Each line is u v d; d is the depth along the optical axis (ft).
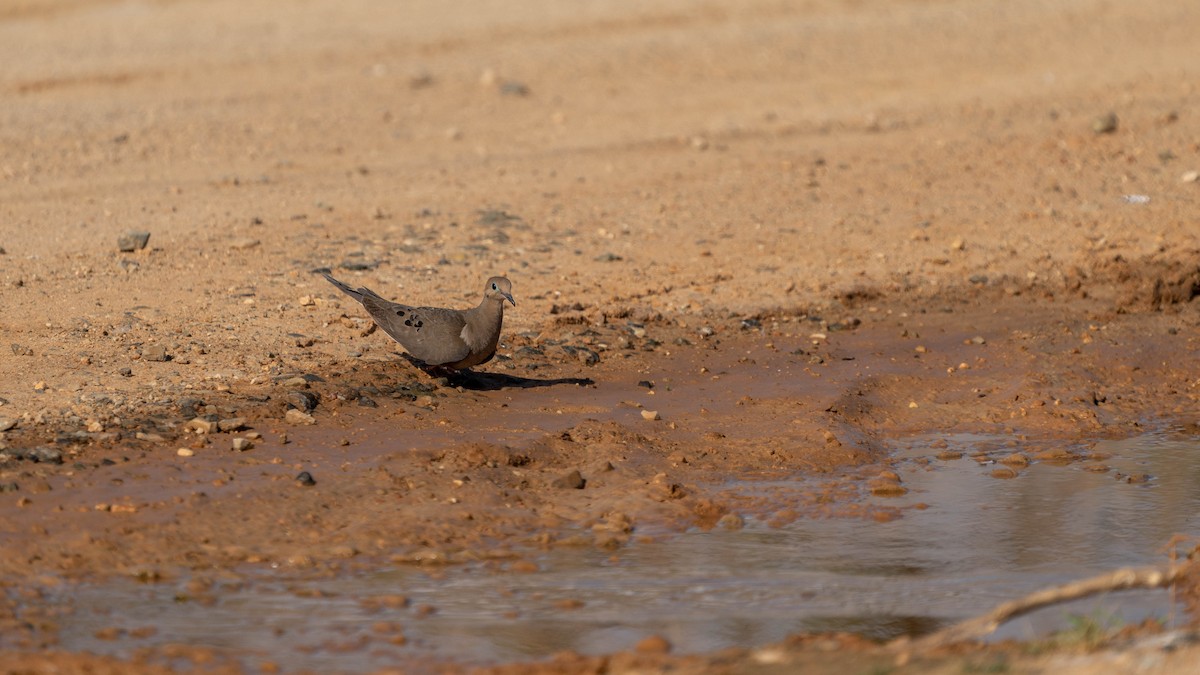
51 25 169.27
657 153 116.37
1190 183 105.60
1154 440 63.16
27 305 71.82
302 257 83.97
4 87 132.46
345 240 88.28
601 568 47.01
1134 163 110.83
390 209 96.94
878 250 91.81
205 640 40.52
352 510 50.34
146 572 44.88
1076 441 62.90
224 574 45.14
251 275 79.71
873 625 42.63
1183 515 53.36
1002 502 54.80
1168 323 79.05
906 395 67.82
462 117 128.06
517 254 87.56
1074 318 79.87
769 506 53.52
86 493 49.93
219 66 144.56
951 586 46.09
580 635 41.65
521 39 158.10
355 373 64.39
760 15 168.86
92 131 117.19
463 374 65.92
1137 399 68.59
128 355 64.95
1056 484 57.11
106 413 57.47
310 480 51.93
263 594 43.88
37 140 113.29
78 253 82.33
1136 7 169.99
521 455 56.03
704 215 98.43
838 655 37.73
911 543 50.16
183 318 71.31
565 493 53.62
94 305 72.49
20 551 45.47
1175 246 92.32
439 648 40.47
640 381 66.90
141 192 99.66
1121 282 86.38
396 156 114.52
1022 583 46.42
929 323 78.74
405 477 53.11
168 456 53.78
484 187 104.42
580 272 84.84
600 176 108.37
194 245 85.30
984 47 153.89
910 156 114.32
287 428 57.41
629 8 171.12
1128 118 122.72
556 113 129.70
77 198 97.09
